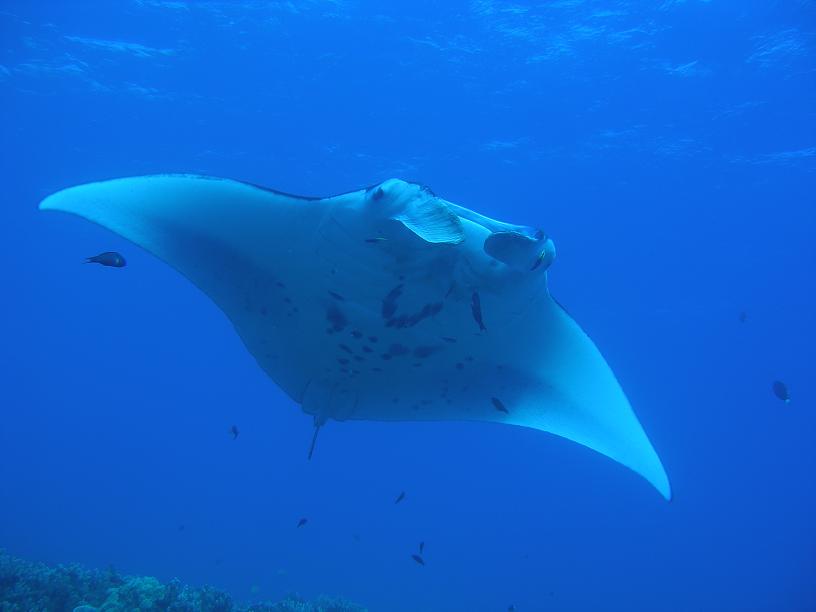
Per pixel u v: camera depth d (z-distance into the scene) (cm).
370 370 392
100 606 593
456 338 372
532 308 358
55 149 2170
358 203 328
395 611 2758
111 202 351
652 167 1964
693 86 1614
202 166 2175
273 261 372
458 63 1603
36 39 1591
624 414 366
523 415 397
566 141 1861
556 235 2405
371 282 347
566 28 1477
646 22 1438
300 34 1547
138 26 1540
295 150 2028
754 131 1770
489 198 2189
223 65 1667
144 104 1864
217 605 662
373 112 1797
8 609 548
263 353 416
